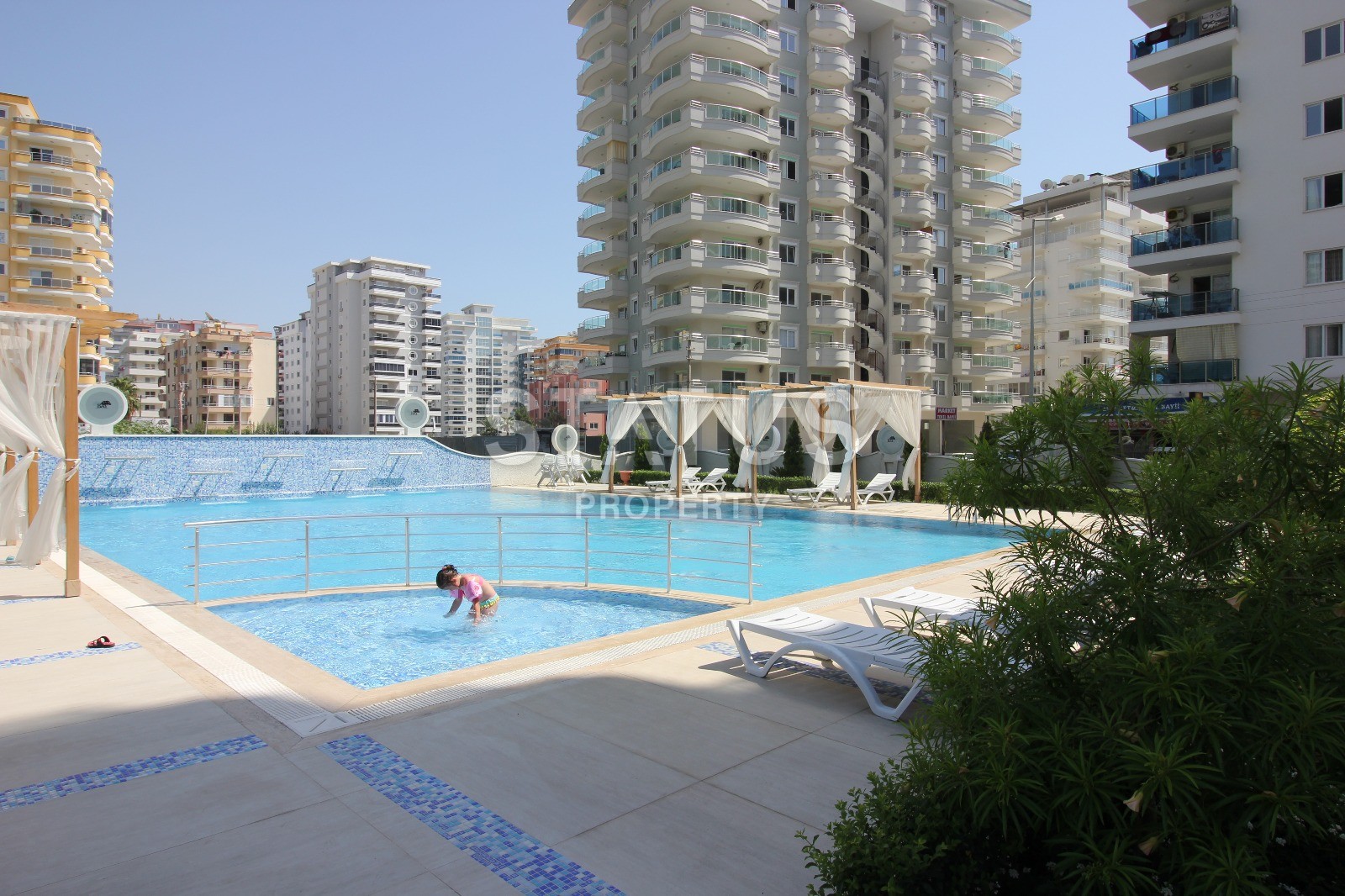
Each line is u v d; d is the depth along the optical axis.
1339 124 23.05
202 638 6.62
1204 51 25.73
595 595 9.41
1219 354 25.17
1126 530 2.57
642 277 39.69
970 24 43.25
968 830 2.45
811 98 37.84
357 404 89.06
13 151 48.81
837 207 38.81
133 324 103.25
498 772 3.87
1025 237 54.44
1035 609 2.39
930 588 9.09
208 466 21.73
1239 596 2.20
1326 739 1.90
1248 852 1.95
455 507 20.52
